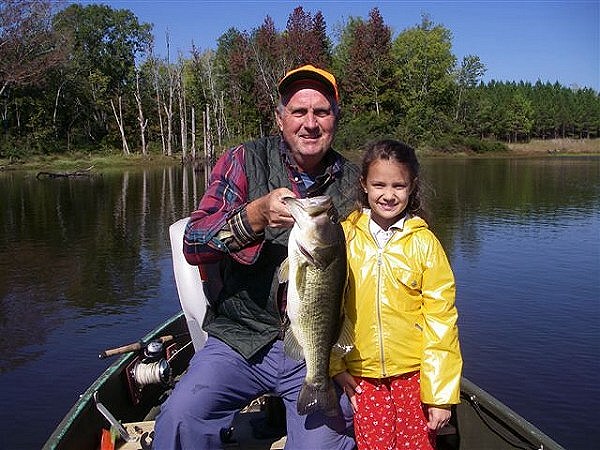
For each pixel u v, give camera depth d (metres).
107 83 24.19
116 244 6.58
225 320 1.57
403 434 1.51
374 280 1.50
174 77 25.02
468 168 19.36
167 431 1.44
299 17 24.73
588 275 5.04
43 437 2.57
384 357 1.49
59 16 22.86
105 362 3.33
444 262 1.51
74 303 4.40
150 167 19.94
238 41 24.47
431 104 27.94
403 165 1.49
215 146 23.45
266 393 1.58
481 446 1.81
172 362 2.35
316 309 1.34
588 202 10.10
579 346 3.50
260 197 1.49
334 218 1.35
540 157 27.97
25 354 3.43
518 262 5.55
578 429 2.67
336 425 1.51
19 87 20.25
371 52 26.05
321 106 1.56
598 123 39.44
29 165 18.92
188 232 1.50
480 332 3.73
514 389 3.01
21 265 5.58
